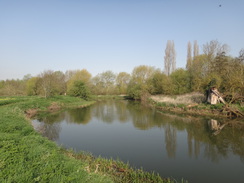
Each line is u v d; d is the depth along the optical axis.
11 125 10.28
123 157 9.02
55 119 19.02
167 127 14.93
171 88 35.34
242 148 9.87
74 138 12.37
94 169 7.00
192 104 21.52
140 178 6.67
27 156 6.06
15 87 59.53
